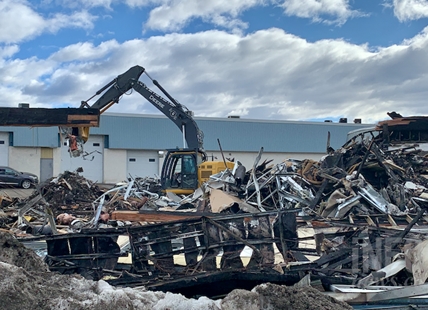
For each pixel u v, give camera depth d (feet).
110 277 17.56
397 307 15.78
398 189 39.99
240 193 42.47
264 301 12.02
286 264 18.67
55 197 45.78
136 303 11.34
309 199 39.45
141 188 55.01
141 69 55.72
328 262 19.22
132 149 123.03
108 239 18.02
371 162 43.68
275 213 19.48
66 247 17.66
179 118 57.06
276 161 132.57
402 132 47.85
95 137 120.37
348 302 16.07
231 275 17.54
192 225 18.60
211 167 51.24
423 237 20.98
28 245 20.33
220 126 128.26
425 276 17.46
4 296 10.00
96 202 44.80
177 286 17.03
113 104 55.31
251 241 18.81
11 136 111.34
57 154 115.55
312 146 135.33
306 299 12.48
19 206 44.52
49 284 11.29
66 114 23.04
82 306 10.58
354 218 34.12
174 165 53.52
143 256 17.97
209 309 11.52
